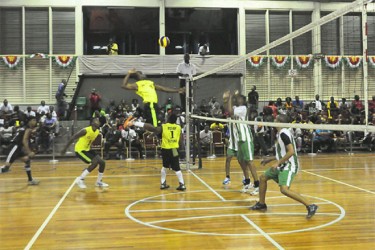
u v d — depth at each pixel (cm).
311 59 1684
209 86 1767
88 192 775
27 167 873
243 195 728
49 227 519
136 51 2062
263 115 1412
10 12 1903
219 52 2109
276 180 593
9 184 883
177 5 1975
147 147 1419
